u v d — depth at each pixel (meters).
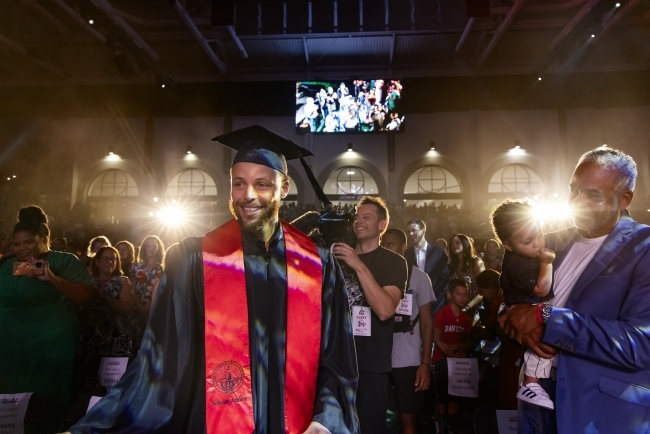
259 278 1.70
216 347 1.57
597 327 1.65
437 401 3.61
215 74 20.42
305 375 1.64
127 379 1.49
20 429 2.99
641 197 18.47
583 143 19.09
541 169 19.28
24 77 20.05
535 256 1.96
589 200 1.80
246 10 16.67
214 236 1.73
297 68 20.33
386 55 19.41
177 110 20.03
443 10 16.48
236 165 1.72
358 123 19.23
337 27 17.03
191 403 1.54
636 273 1.71
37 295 3.34
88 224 17.08
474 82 19.28
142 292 5.03
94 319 4.00
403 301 3.42
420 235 5.87
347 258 2.74
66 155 20.25
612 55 18.97
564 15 16.27
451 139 19.67
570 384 1.74
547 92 19.00
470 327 4.61
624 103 18.75
